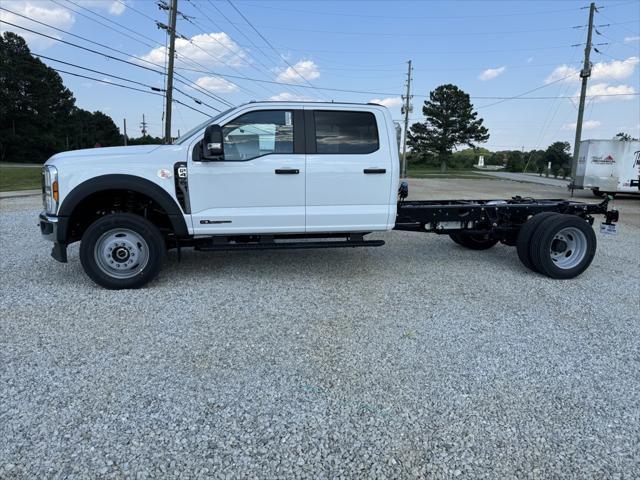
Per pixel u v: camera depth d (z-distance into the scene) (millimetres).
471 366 3670
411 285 5781
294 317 4625
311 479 2424
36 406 2998
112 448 2615
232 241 5730
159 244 5332
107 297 5109
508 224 6750
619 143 20688
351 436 2773
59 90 90688
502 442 2744
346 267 6598
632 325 4605
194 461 2531
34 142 80312
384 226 5848
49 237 5184
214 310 4777
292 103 5473
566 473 2504
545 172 65250
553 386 3393
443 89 71875
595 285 5996
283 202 5512
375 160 5668
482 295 5445
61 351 3787
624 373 3611
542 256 6070
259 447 2658
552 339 4223
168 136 24469
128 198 5711
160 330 4246
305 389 3279
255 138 5434
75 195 5086
